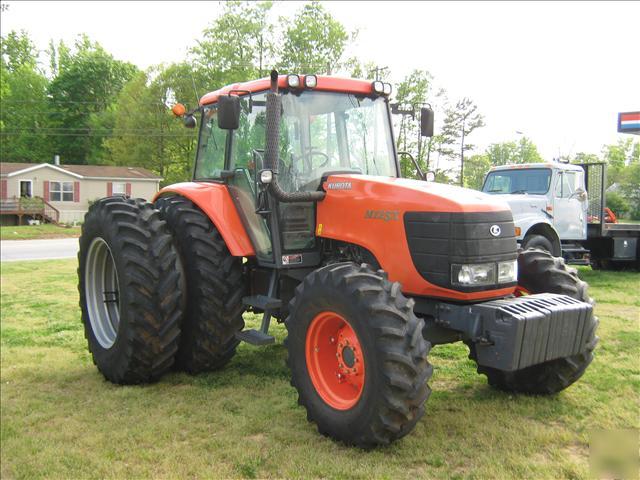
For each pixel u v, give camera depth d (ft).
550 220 32.63
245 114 15.69
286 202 13.84
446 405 13.46
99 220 16.10
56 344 19.85
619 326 20.70
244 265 16.29
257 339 13.84
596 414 12.72
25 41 188.65
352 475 10.23
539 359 11.37
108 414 13.37
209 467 10.71
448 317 12.05
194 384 15.35
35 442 11.91
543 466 10.37
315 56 110.73
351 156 15.05
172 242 15.51
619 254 37.42
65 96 166.09
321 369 12.17
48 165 109.19
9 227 93.04
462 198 12.05
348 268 11.68
